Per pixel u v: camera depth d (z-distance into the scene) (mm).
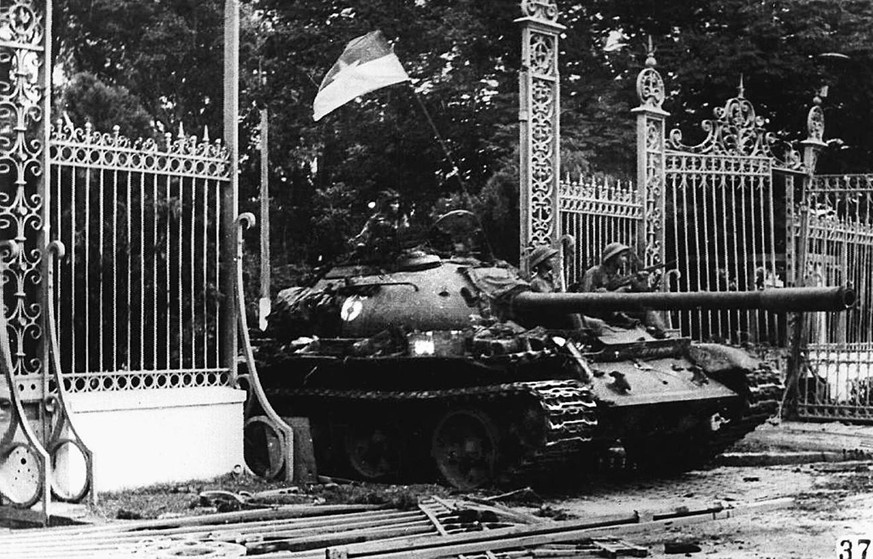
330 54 28922
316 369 16453
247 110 30422
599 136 26594
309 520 12008
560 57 28656
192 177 14312
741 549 10984
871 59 27797
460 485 15312
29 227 13016
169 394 13891
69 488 12859
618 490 15398
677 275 19359
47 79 12984
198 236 15703
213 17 30312
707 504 13602
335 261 18266
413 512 12555
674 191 20016
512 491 14617
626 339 16047
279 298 18328
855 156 29844
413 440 16047
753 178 20625
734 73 27375
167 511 12281
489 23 28234
